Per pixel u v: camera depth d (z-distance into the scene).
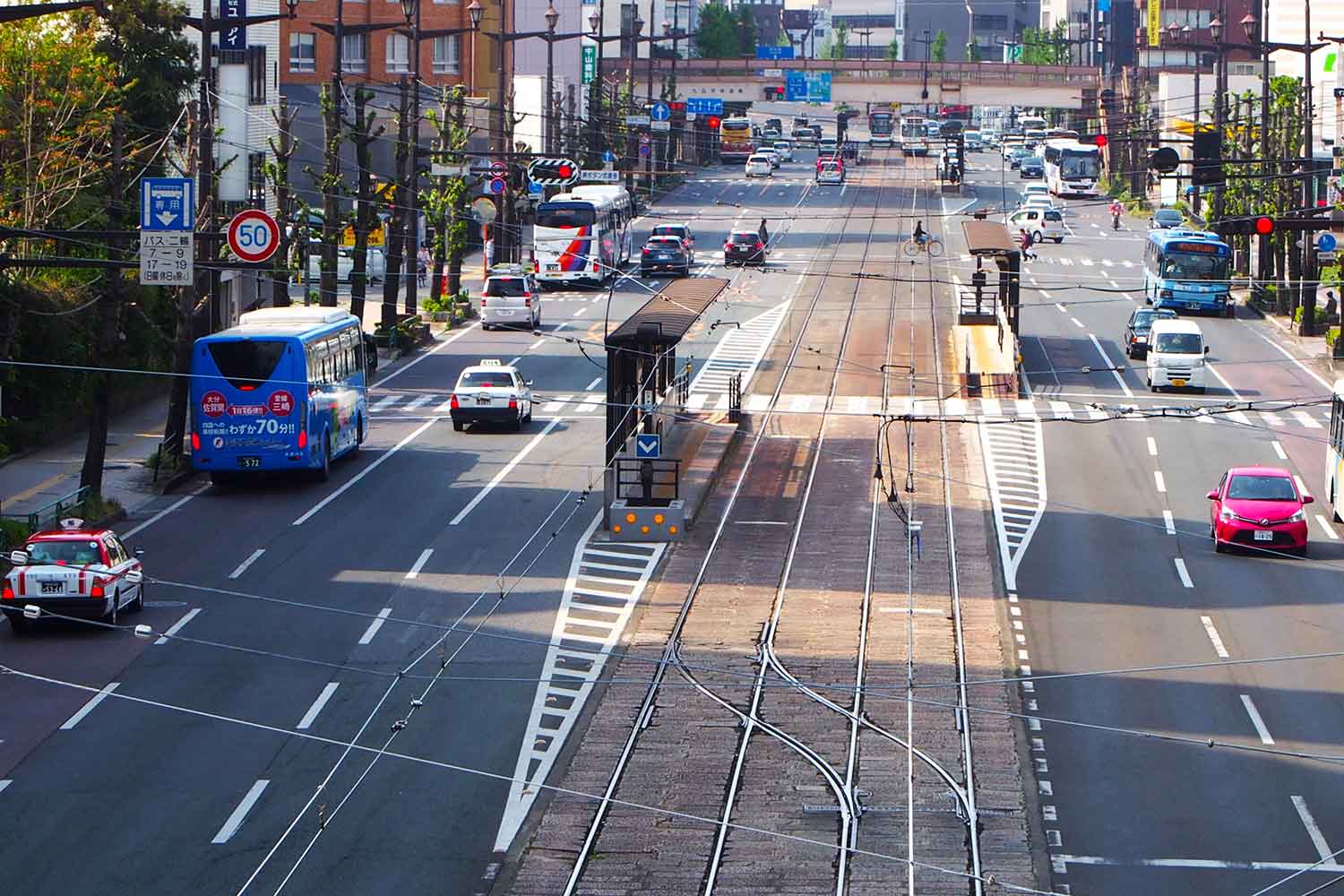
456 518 47.62
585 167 124.56
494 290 84.50
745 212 133.50
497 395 60.53
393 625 36.78
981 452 57.31
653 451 46.03
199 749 28.70
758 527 47.03
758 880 23.02
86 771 27.58
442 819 25.59
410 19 81.25
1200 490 51.84
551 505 49.38
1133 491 51.75
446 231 92.00
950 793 26.44
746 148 180.00
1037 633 36.66
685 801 26.31
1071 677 33.22
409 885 23.00
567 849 24.38
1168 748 28.92
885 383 66.12
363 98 76.19
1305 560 43.22
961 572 42.09
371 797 26.52
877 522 47.50
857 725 30.00
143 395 66.69
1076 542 45.34
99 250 61.56
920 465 55.47
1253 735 29.64
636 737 29.44
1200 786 27.00
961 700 31.53
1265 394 67.81
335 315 57.03
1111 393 67.62
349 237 99.88
